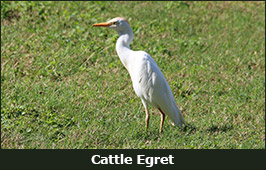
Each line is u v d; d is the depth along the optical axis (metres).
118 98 10.86
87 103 10.39
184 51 14.14
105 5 17.31
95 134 9.15
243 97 11.55
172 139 9.24
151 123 9.88
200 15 17.64
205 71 12.90
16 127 9.09
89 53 13.22
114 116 9.96
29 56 12.84
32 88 10.98
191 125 9.92
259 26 17.27
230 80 12.59
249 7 19.22
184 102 11.05
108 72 12.27
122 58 9.45
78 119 9.66
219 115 10.45
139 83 9.09
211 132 9.73
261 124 10.28
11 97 10.43
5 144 8.68
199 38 15.09
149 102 9.26
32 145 8.61
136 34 15.01
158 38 14.92
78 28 14.62
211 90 11.74
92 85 11.43
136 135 9.30
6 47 13.31
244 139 9.60
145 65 9.01
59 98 10.56
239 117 10.46
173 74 12.43
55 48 13.40
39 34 14.33
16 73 11.96
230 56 14.13
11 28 14.55
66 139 8.84
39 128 9.14
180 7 18.06
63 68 12.30
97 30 14.91
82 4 17.16
